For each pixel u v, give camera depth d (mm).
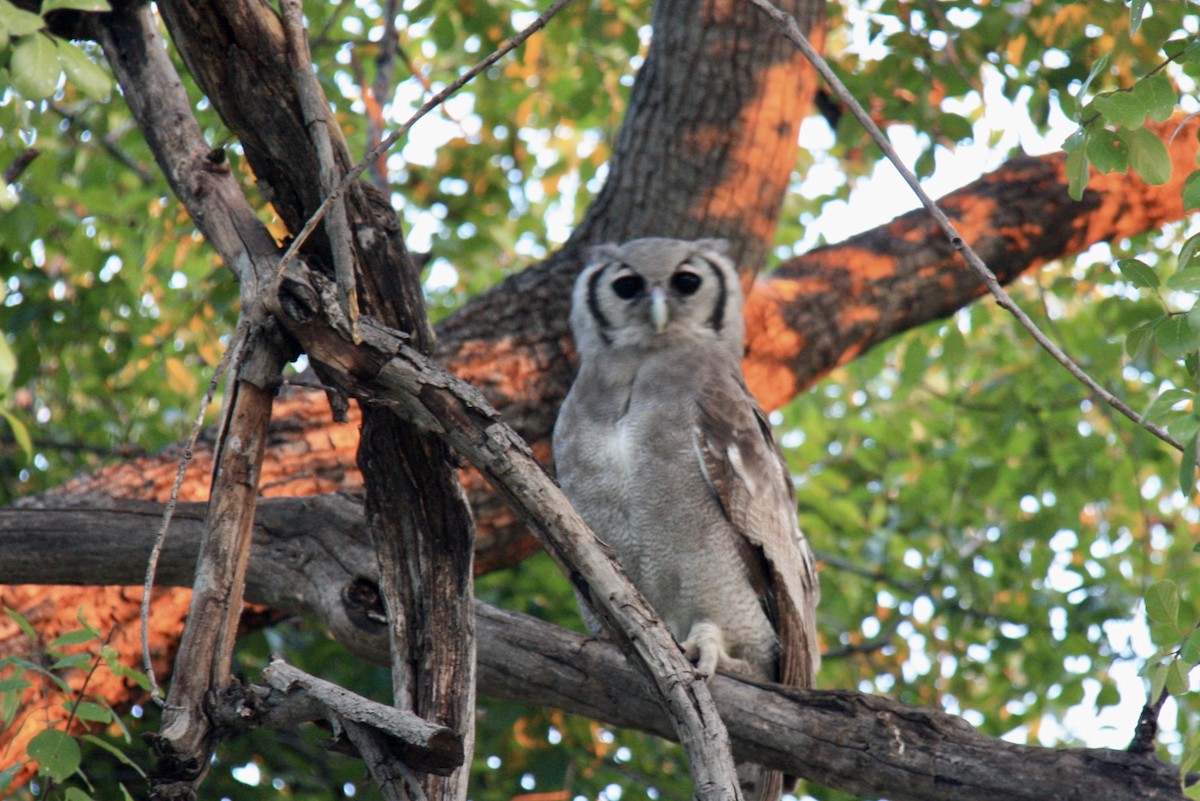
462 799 5578
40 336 11727
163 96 6352
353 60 10398
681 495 9203
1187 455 4738
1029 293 14766
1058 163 11906
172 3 5195
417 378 5262
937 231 11469
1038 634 13750
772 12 5094
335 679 10914
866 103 11312
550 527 5273
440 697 5691
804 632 9383
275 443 9109
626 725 7090
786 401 11250
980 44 11680
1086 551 14344
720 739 4973
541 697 7156
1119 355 12820
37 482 12328
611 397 9570
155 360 12336
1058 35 11133
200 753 5152
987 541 14156
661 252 10102
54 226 11945
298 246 5086
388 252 5766
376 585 7430
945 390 16719
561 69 15203
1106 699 12656
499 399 10039
